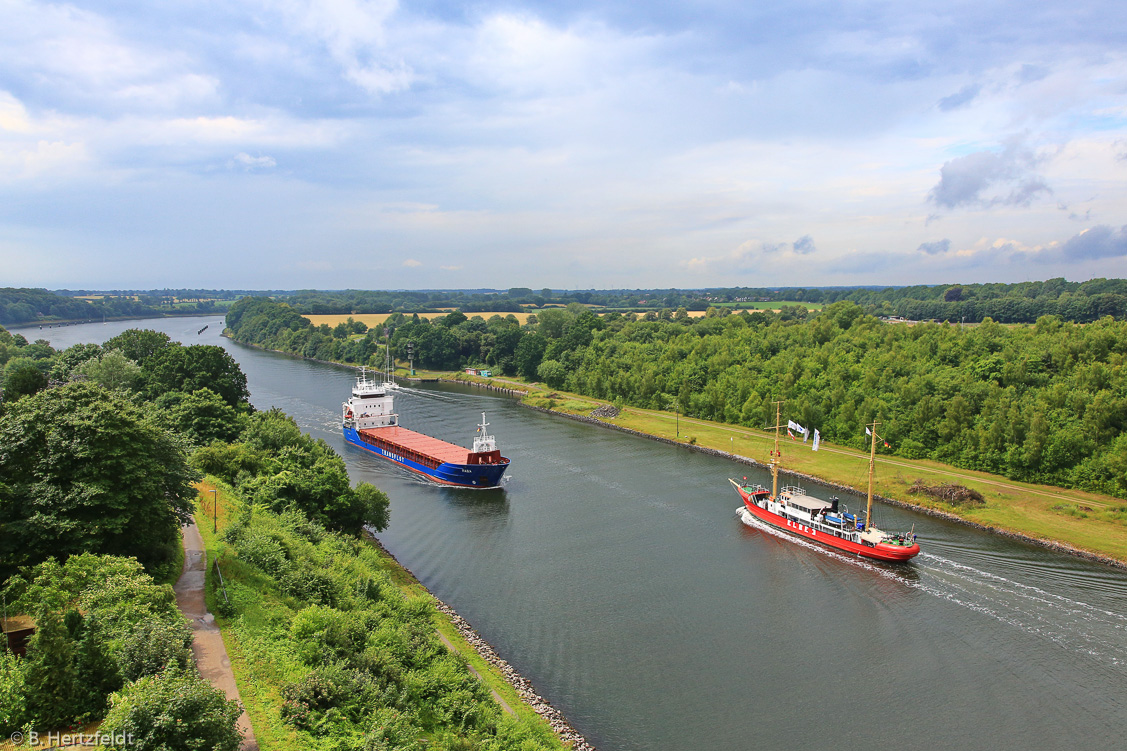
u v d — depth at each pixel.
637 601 79.31
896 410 143.88
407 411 199.38
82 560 46.75
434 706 49.66
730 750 53.97
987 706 60.31
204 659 45.22
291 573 60.44
